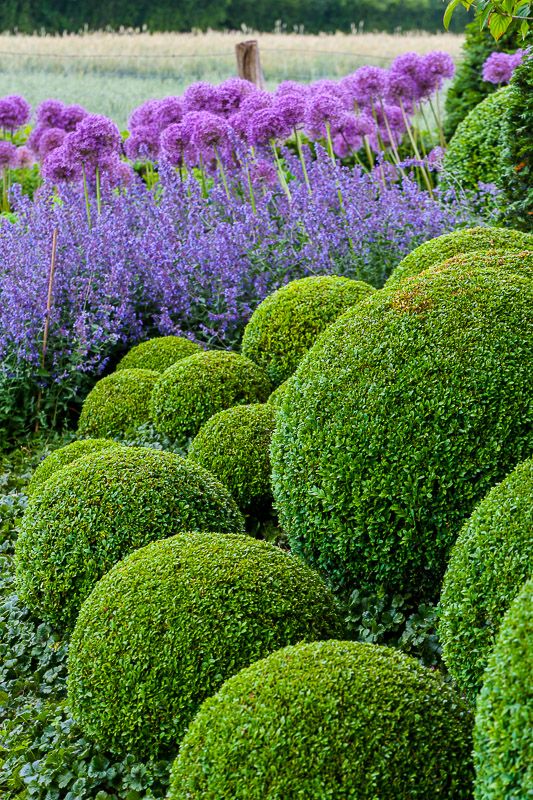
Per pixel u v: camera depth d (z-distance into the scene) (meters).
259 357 4.91
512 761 1.73
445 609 2.46
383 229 5.92
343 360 3.15
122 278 5.96
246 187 6.92
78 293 5.98
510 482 2.44
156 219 6.44
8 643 3.56
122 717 2.64
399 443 2.91
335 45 18.23
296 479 3.20
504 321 2.99
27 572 3.39
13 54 16.70
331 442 3.06
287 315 4.78
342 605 3.22
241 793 2.04
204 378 4.61
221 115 7.28
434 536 2.92
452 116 9.64
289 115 6.42
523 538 2.25
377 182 6.42
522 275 3.36
